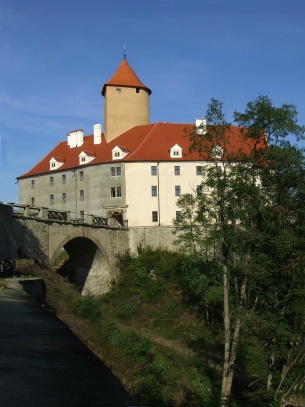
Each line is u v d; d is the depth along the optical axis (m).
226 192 33.41
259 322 29.48
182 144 83.06
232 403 30.91
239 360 41.12
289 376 32.25
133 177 79.25
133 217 78.25
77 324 25.44
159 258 71.88
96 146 88.69
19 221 49.09
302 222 32.41
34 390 9.81
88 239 64.19
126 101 90.75
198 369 39.53
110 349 22.91
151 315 59.06
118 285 69.31
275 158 31.80
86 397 9.68
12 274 38.19
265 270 29.88
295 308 29.73
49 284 39.44
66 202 85.50
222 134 34.00
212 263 50.06
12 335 14.96
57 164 88.25
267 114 32.12
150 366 25.20
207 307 54.69
